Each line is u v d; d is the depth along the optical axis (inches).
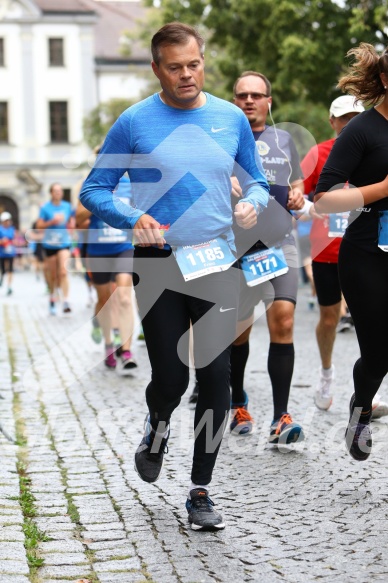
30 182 2819.9
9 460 301.7
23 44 2844.5
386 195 239.6
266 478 277.1
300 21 1117.1
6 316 887.1
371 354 253.3
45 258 888.9
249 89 320.8
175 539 223.1
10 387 451.8
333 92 1142.3
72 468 295.0
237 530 229.0
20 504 253.8
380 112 243.6
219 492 263.9
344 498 253.3
